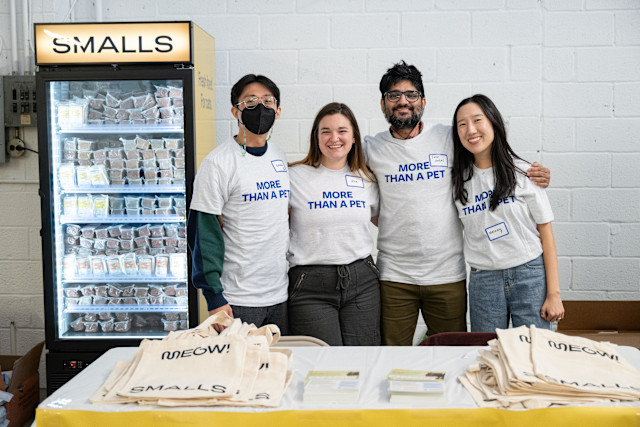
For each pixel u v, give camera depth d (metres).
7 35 3.61
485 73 3.57
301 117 3.67
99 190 3.21
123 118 3.19
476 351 1.97
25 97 3.49
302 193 2.72
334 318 2.72
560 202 3.60
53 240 3.15
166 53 2.98
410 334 2.88
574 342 1.79
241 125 2.62
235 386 1.60
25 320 3.72
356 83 3.63
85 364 3.21
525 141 3.59
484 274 2.70
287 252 2.80
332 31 3.61
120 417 1.54
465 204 2.71
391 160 2.77
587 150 3.56
